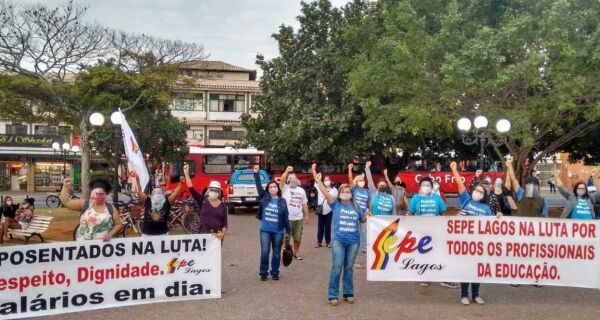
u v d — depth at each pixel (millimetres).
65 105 21562
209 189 8531
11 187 47906
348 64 24109
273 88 26828
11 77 19500
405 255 8258
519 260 8203
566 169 52188
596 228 8164
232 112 52938
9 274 6809
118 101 20594
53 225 17812
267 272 9594
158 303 7871
